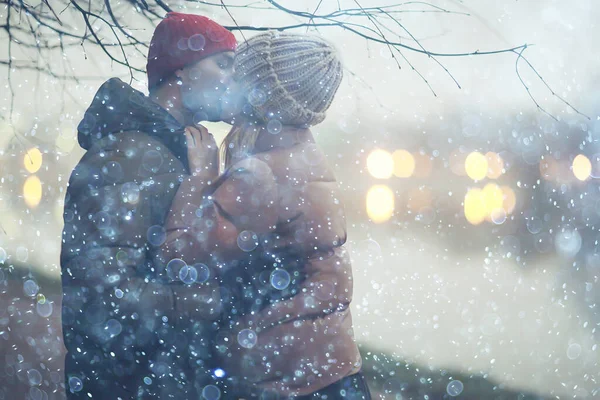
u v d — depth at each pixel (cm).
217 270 196
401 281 552
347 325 207
